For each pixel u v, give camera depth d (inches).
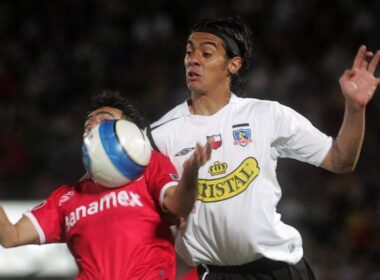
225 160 791.1
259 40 2304.4
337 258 1769.2
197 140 799.1
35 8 2390.5
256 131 796.6
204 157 693.9
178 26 2367.1
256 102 812.6
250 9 2367.1
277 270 807.1
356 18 2364.7
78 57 2282.2
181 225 762.2
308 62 2258.9
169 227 759.7
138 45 2309.3
